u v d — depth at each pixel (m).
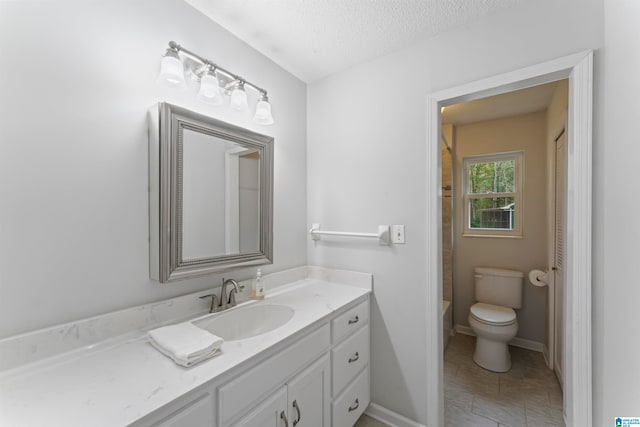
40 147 0.87
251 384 0.91
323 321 1.27
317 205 1.98
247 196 1.51
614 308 0.96
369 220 1.74
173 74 1.08
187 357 0.84
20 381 0.77
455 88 1.43
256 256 1.54
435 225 1.50
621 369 0.90
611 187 0.99
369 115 1.74
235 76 1.37
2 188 0.81
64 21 0.92
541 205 2.53
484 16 1.36
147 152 1.13
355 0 1.25
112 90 1.03
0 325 0.80
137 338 1.04
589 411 1.08
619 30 0.93
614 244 0.96
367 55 1.69
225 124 1.37
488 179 2.88
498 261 2.73
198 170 1.27
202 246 1.28
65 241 0.92
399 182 1.63
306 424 1.16
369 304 1.71
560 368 1.97
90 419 0.62
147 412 0.65
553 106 2.13
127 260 1.07
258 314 1.43
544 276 2.31
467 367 2.25
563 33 1.17
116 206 1.04
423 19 1.38
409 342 1.59
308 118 2.03
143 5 1.12
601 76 1.08
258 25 1.42
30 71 0.85
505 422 1.64
